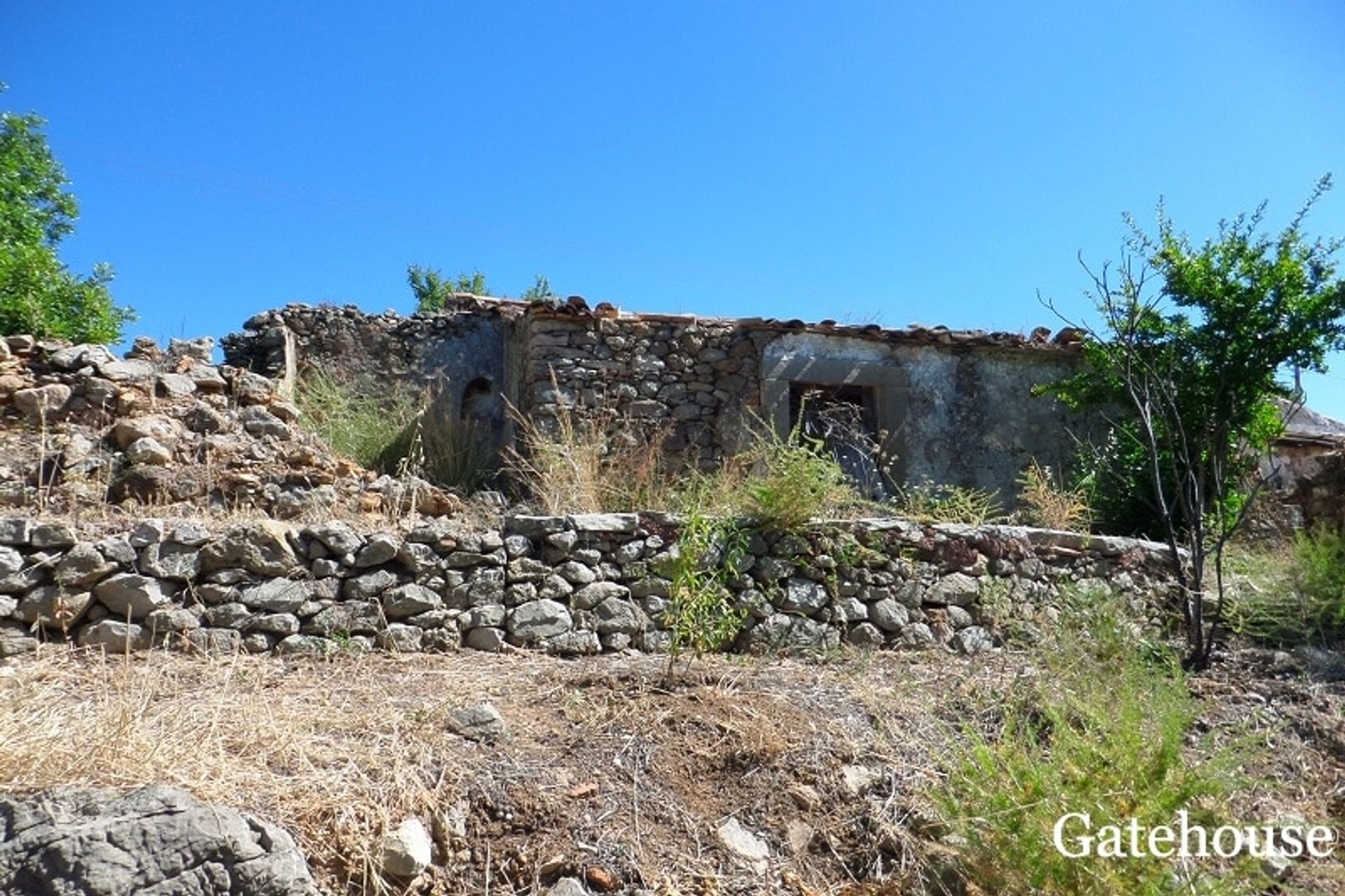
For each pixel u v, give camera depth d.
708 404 8.97
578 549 5.13
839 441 9.26
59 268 9.98
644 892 3.22
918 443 9.51
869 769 3.87
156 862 2.77
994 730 4.21
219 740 3.37
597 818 3.44
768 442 8.87
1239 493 8.23
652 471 7.39
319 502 5.52
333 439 7.98
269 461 5.73
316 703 3.93
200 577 4.55
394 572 4.83
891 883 3.41
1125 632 5.04
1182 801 3.12
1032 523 7.55
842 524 5.51
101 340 9.53
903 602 5.50
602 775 3.64
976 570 5.72
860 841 3.58
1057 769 3.24
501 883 3.22
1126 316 6.58
